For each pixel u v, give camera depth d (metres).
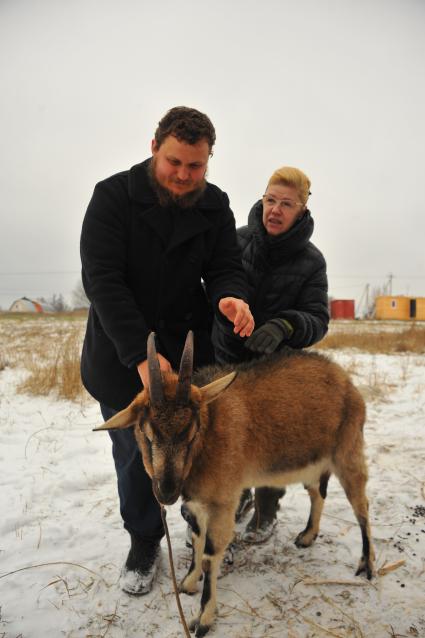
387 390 8.40
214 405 3.12
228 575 3.49
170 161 2.78
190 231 3.07
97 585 3.30
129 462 3.16
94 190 3.04
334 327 22.78
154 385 2.58
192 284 3.25
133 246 3.04
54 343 13.12
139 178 3.04
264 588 3.34
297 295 3.87
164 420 2.61
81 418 6.80
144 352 2.79
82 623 2.98
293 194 3.58
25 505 4.30
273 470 3.49
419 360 11.86
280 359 3.66
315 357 3.81
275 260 3.81
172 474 2.57
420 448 5.67
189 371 2.63
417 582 3.36
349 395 3.75
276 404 3.42
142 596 3.23
